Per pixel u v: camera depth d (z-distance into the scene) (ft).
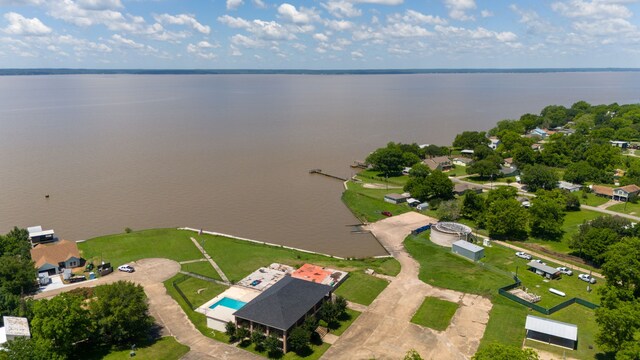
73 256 391.04
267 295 299.38
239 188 643.45
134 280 368.48
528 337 293.02
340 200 600.80
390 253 433.48
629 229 416.26
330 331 300.40
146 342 287.07
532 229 482.69
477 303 336.90
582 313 322.75
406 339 291.38
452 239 443.32
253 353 277.23
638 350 234.58
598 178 644.69
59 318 258.98
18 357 232.53
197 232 473.26
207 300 338.54
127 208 552.00
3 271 336.70
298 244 461.37
